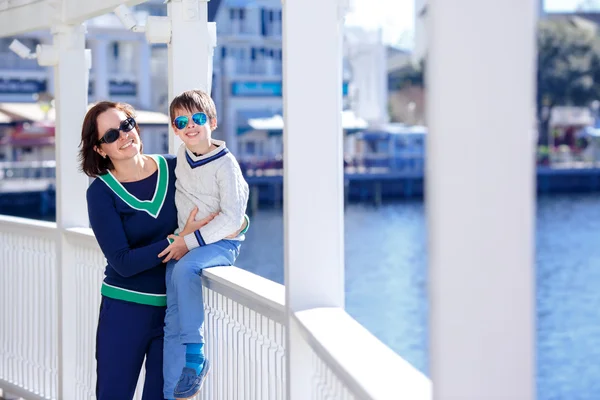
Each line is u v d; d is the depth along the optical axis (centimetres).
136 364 409
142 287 405
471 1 183
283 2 337
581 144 6531
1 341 668
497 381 188
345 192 5688
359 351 267
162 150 5297
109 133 386
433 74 184
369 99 5338
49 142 4606
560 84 6475
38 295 616
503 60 183
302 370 333
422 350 2600
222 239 401
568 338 2625
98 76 5128
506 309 187
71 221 575
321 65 339
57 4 578
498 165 184
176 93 473
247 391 386
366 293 3234
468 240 186
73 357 574
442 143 184
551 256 3872
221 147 396
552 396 2164
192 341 383
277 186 5322
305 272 339
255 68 5781
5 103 5147
